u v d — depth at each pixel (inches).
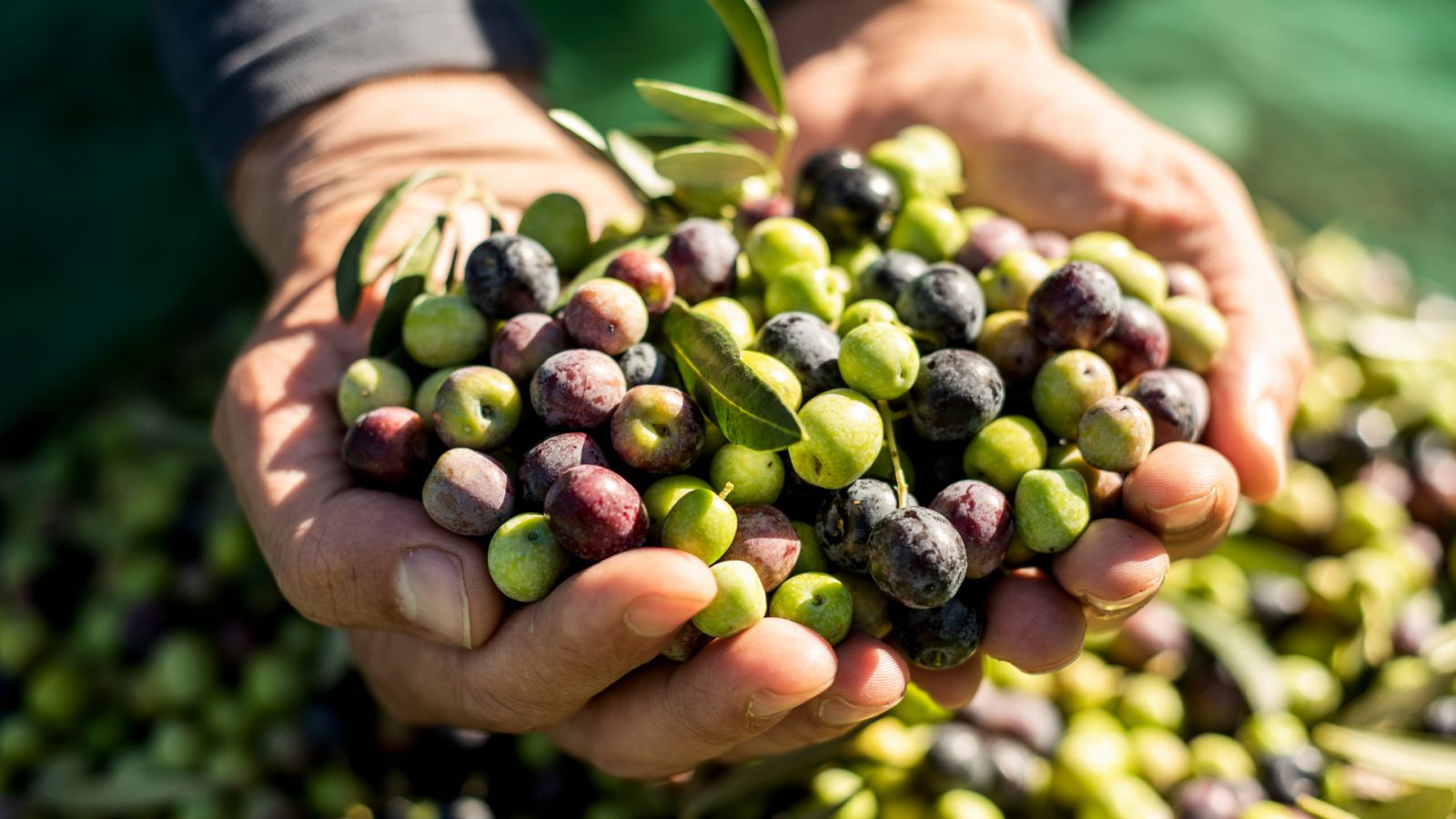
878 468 15.5
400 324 16.4
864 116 20.9
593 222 19.2
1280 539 20.9
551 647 14.5
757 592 14.6
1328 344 22.6
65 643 21.7
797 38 23.3
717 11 17.3
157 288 25.3
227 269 26.2
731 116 17.6
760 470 15.1
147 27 26.5
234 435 16.8
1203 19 29.2
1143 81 28.1
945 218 17.0
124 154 26.0
